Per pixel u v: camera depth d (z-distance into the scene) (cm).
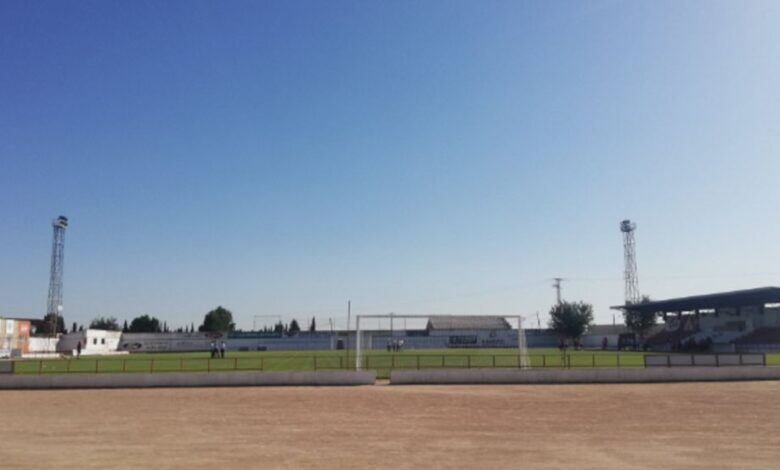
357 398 2578
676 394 2656
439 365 4241
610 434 1655
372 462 1320
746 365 3512
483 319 9688
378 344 9150
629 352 6919
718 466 1273
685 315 8950
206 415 2081
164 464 1313
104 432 1738
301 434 1680
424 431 1717
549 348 9112
